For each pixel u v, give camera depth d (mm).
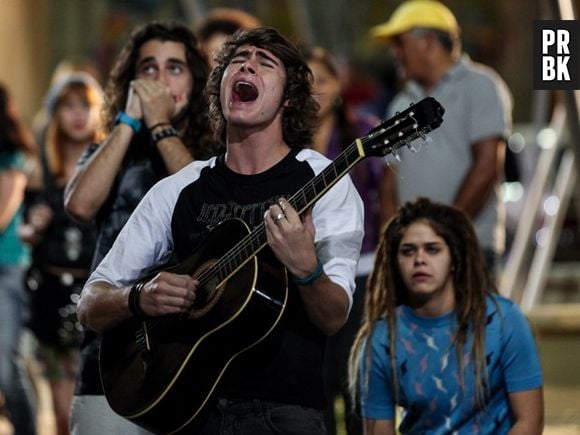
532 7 43094
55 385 14422
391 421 10180
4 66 40844
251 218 8242
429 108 7543
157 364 8273
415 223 10086
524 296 22812
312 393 8172
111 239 9812
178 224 8477
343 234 8102
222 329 8055
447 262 9992
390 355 10000
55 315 14242
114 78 10375
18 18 41312
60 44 42219
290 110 8344
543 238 23828
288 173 8273
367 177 13391
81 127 14836
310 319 8078
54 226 14250
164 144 9734
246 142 8305
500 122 13445
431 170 13430
